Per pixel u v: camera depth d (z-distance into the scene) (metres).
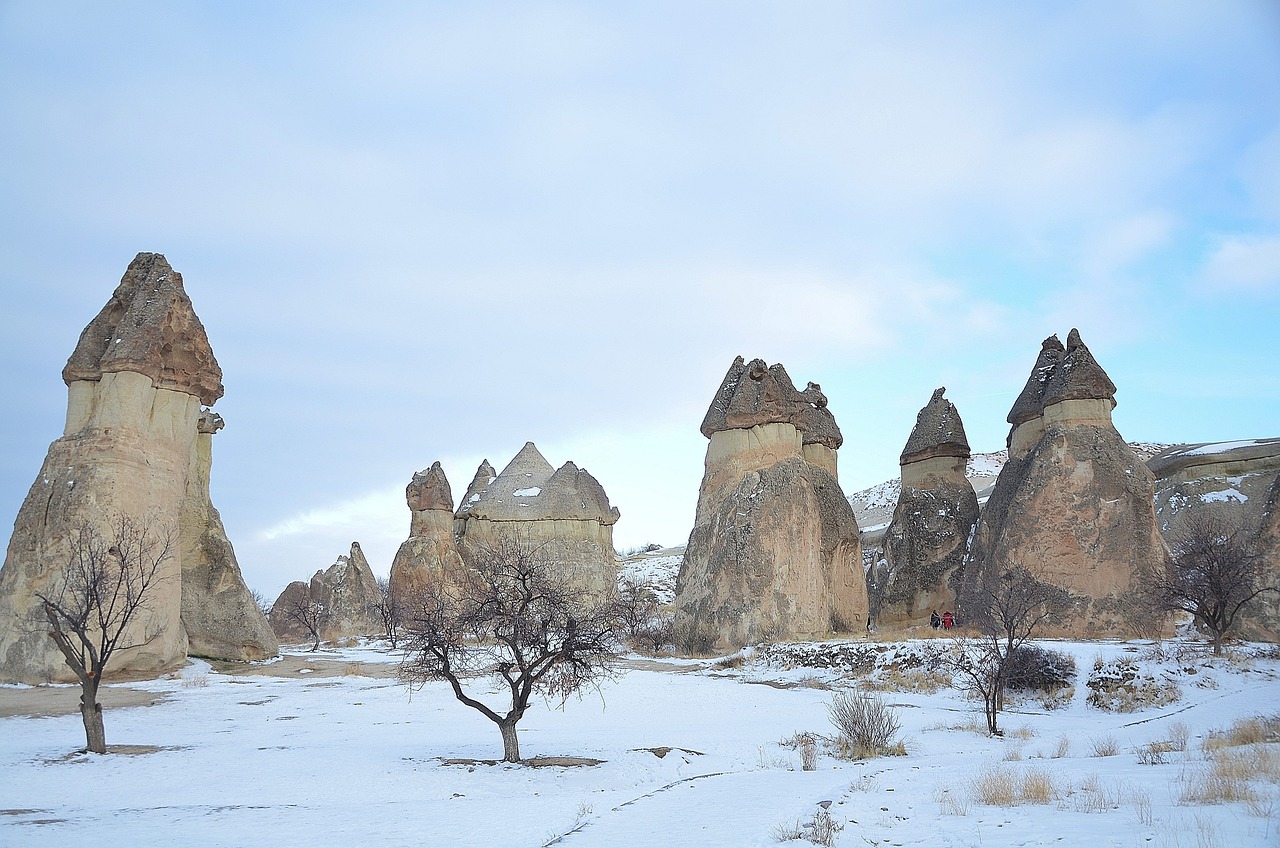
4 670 33.06
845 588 48.47
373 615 60.56
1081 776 14.16
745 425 45.78
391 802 14.63
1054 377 44.38
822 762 18.52
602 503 65.06
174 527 37.62
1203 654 31.38
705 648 42.09
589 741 21.48
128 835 11.81
